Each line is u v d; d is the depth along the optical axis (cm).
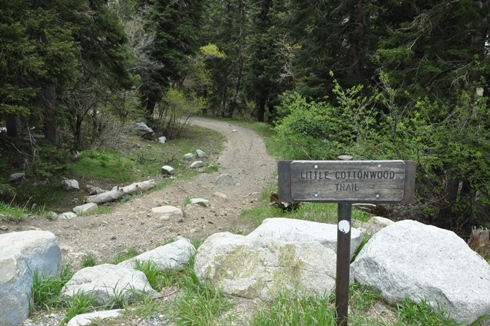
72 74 1273
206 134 3064
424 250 406
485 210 1105
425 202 1098
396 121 1011
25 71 1134
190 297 373
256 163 2092
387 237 421
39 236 412
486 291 363
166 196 1290
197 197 1320
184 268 477
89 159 1845
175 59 2923
